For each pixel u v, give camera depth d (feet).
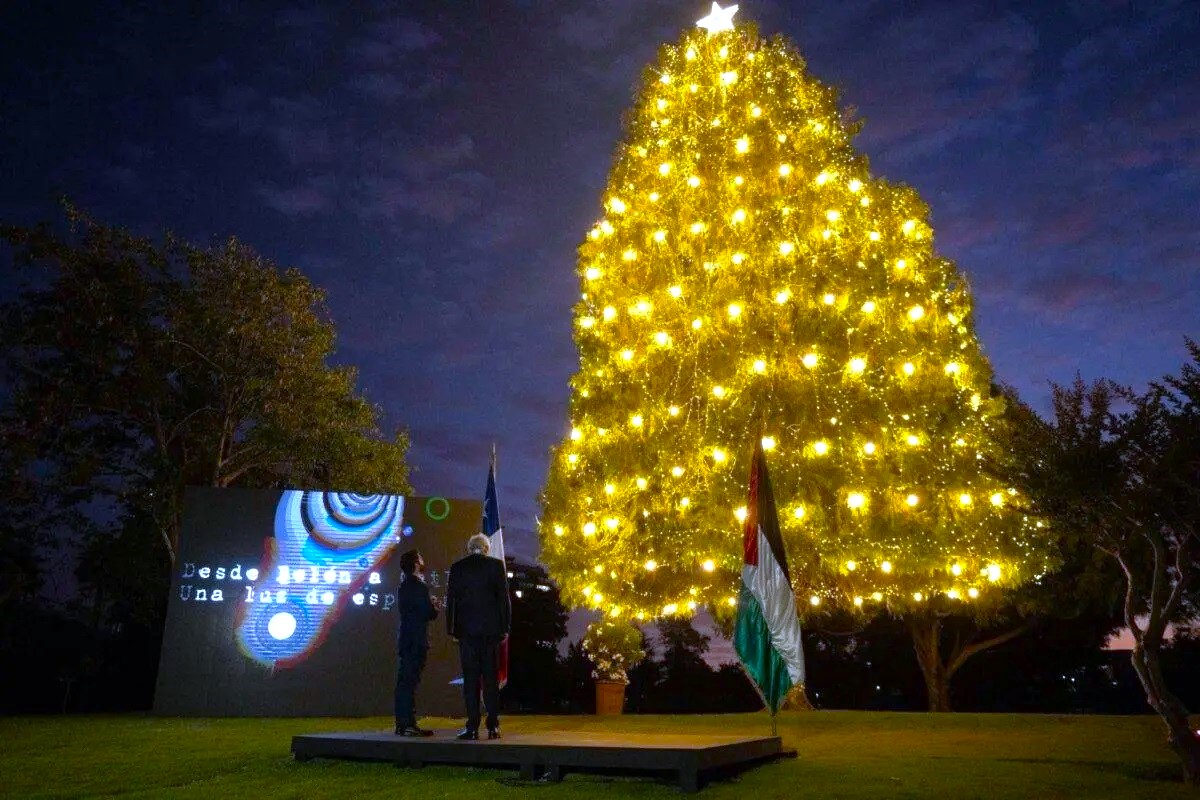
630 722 48.70
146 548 88.63
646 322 57.36
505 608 30.60
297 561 58.85
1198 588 47.73
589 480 58.29
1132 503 28.84
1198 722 38.06
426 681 58.13
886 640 116.06
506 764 27.63
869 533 50.44
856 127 63.72
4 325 82.69
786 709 61.67
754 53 63.00
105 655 100.53
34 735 41.70
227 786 26.13
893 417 52.13
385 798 23.88
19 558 93.25
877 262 55.36
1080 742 36.94
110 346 85.76
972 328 59.06
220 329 89.15
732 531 50.29
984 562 51.67
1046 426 30.81
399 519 60.23
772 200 56.90
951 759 31.60
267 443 89.35
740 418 51.80
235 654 57.31
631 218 61.11
